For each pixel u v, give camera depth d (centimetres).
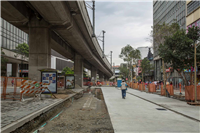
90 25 2548
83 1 1842
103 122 765
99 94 2492
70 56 4094
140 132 581
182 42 1404
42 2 1216
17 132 566
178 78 3450
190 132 579
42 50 1770
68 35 2112
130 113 924
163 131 591
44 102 1112
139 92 2506
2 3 1311
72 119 832
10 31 5197
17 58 5275
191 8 2803
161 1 4512
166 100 1480
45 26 1767
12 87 2811
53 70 1513
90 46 3288
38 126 706
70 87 2744
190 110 984
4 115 697
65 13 1466
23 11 1591
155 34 2161
